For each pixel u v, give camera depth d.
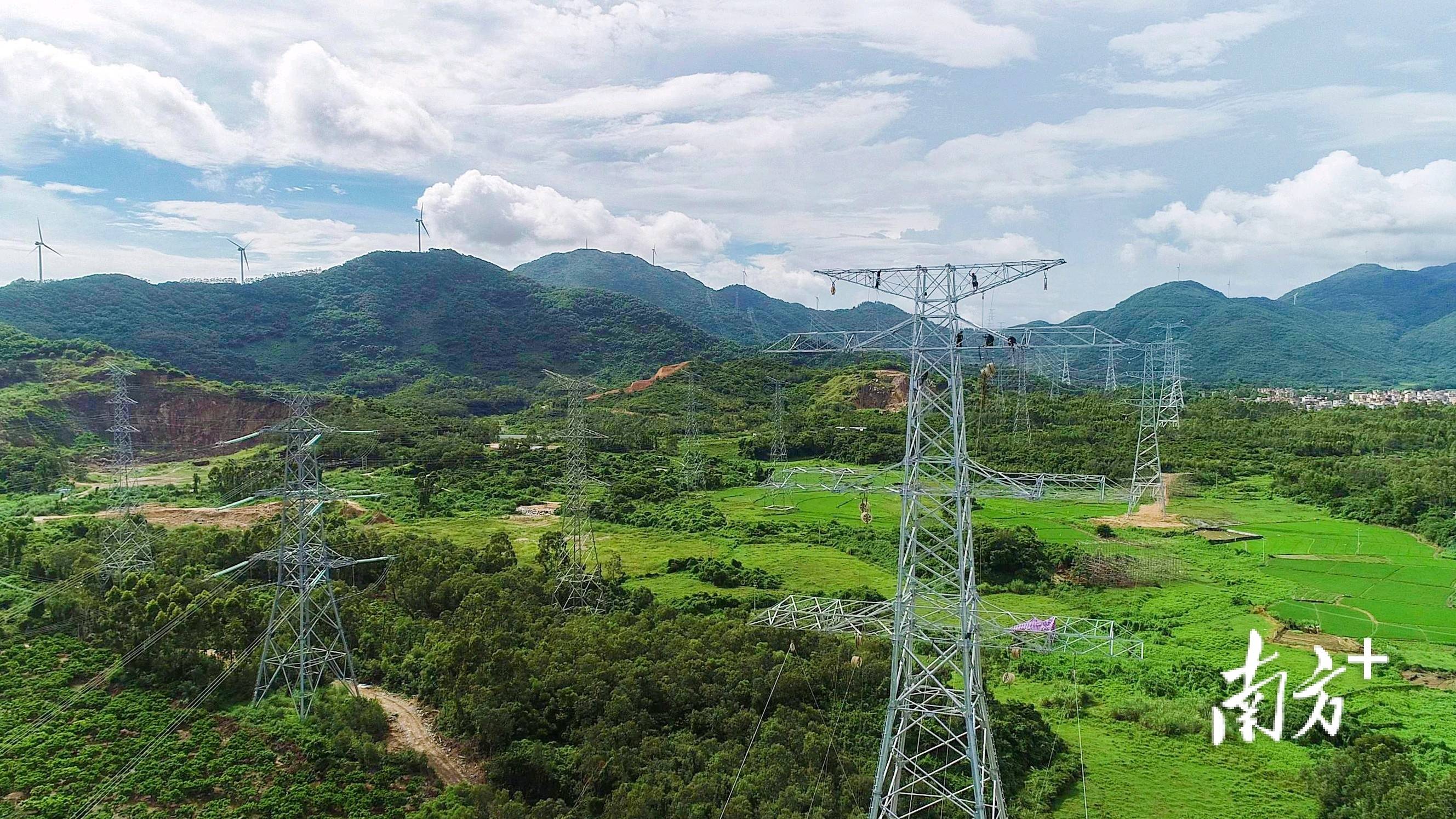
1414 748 69.56
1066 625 61.62
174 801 58.28
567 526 129.12
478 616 86.69
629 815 55.25
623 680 71.81
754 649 78.56
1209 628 100.56
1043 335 124.31
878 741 65.50
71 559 101.00
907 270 48.44
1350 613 104.81
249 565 100.81
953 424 47.56
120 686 72.69
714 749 64.94
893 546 132.38
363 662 81.69
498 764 64.50
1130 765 68.94
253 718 68.75
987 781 54.16
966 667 46.12
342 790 60.59
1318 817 61.00
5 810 55.81
